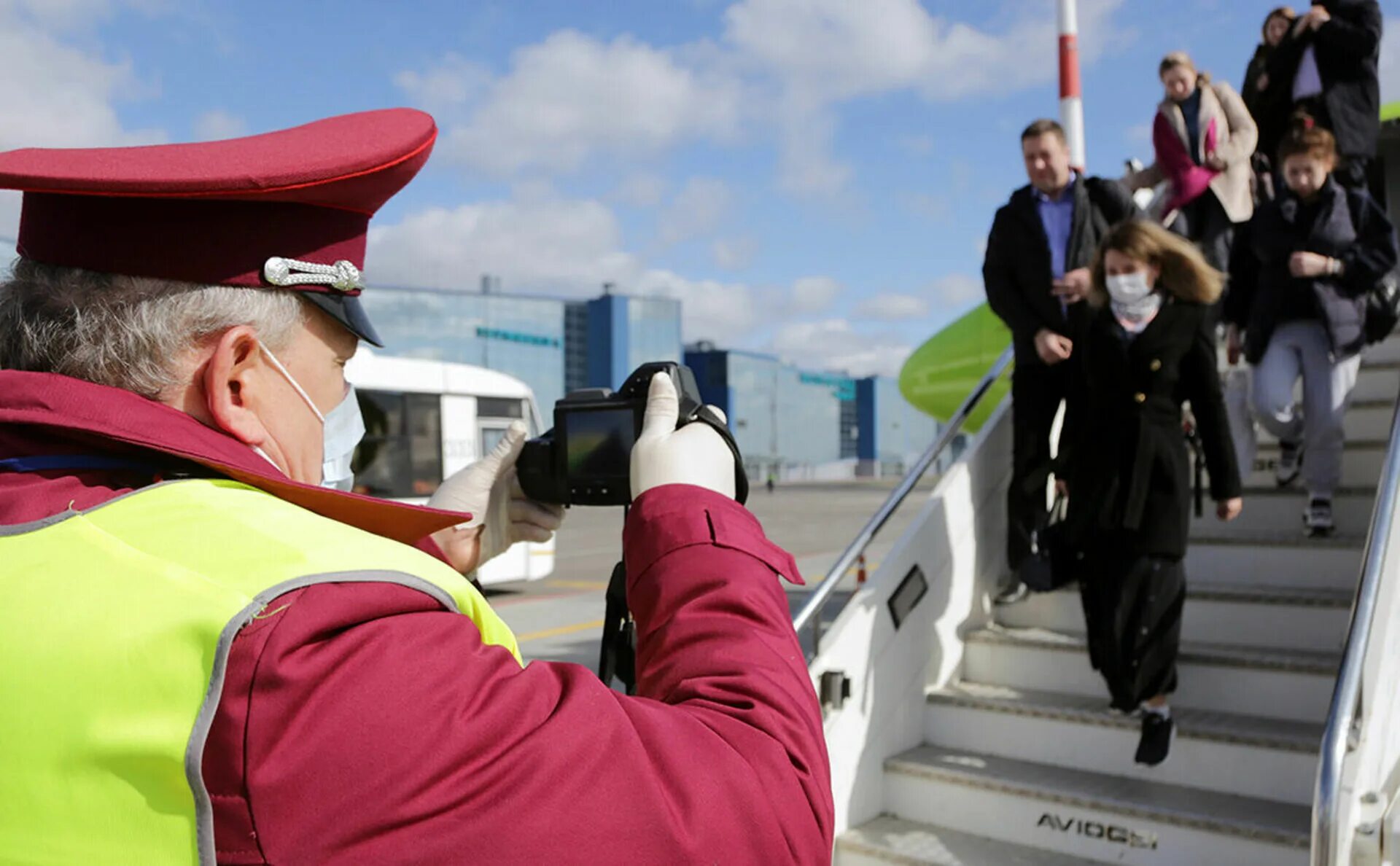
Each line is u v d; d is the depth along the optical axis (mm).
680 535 802
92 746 594
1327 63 5117
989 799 3250
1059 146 3986
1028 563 3557
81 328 724
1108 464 3164
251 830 566
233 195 703
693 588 775
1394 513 2613
